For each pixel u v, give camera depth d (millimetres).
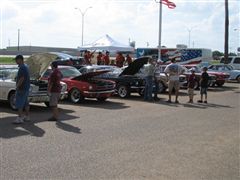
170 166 7062
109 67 21172
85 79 16766
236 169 6953
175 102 17672
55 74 11812
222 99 19734
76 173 6512
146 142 9062
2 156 7520
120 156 7691
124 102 17406
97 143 8820
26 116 11750
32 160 7262
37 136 9469
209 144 9000
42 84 13812
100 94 16625
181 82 22828
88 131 10273
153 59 18188
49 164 7012
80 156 7613
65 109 14633
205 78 17969
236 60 38688
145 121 12164
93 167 6883
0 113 13156
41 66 13859
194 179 6332
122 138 9445
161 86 22250
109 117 12852
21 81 11141
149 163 7227
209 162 7398
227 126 11523
